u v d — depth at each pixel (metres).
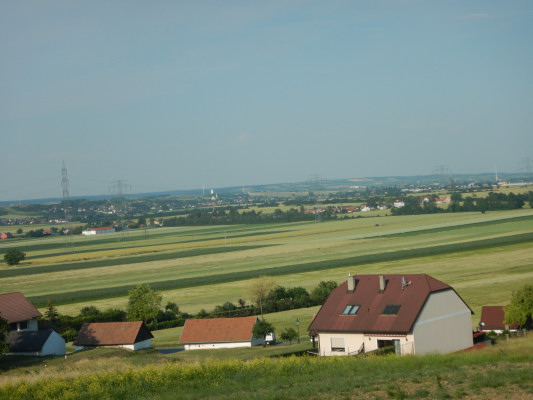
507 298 92.56
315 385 34.28
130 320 99.06
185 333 81.50
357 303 58.19
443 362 38.91
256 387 36.34
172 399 35.03
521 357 37.56
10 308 87.75
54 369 55.69
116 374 42.84
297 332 84.06
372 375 36.28
